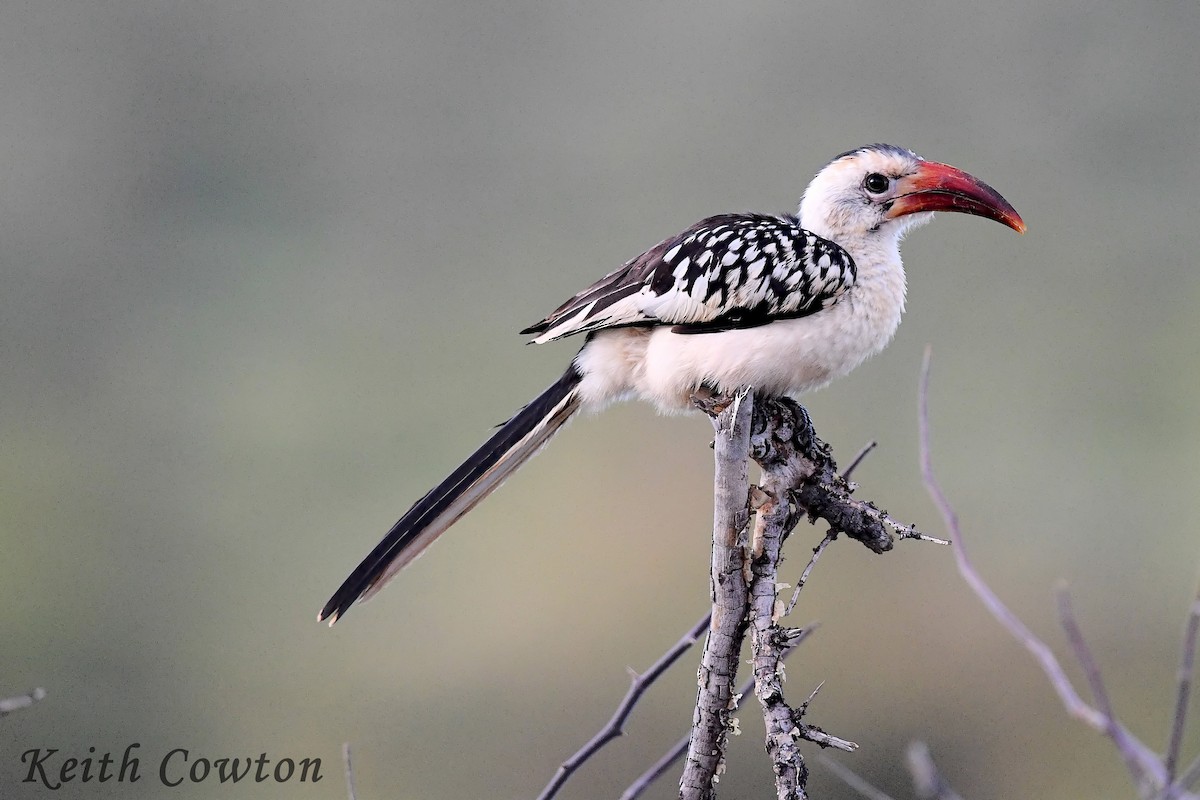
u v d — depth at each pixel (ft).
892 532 20.56
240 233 65.36
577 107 66.28
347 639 43.01
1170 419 50.88
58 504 49.93
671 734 38.52
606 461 46.44
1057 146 63.77
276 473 51.80
